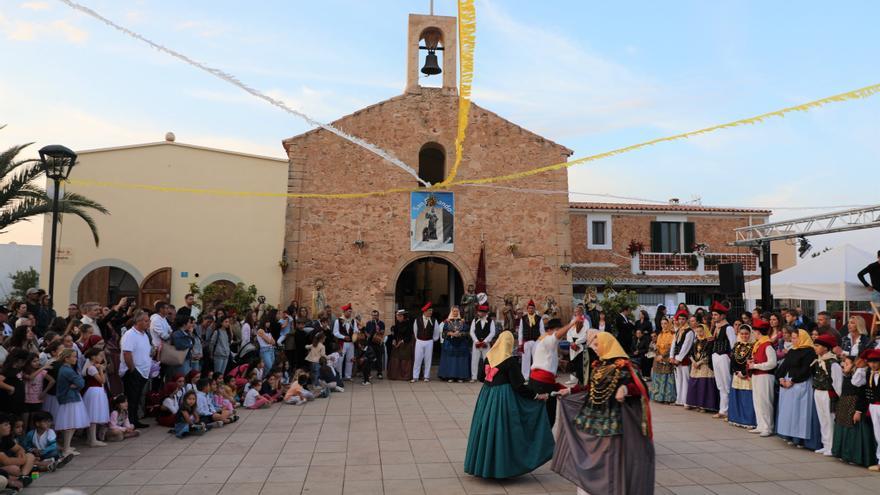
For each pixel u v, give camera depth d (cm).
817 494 632
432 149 1936
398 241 1709
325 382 1263
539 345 704
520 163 1781
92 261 1638
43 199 1211
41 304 1010
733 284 1377
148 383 999
